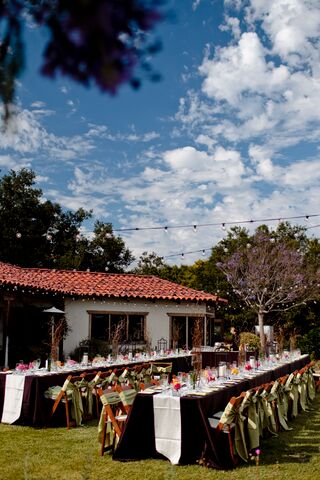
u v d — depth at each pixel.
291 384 10.11
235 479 5.93
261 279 25.16
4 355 16.02
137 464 6.48
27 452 7.04
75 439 7.89
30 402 8.98
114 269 34.28
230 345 19.39
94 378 9.75
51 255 31.45
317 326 26.80
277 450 7.43
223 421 6.48
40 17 0.80
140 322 19.62
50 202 31.81
